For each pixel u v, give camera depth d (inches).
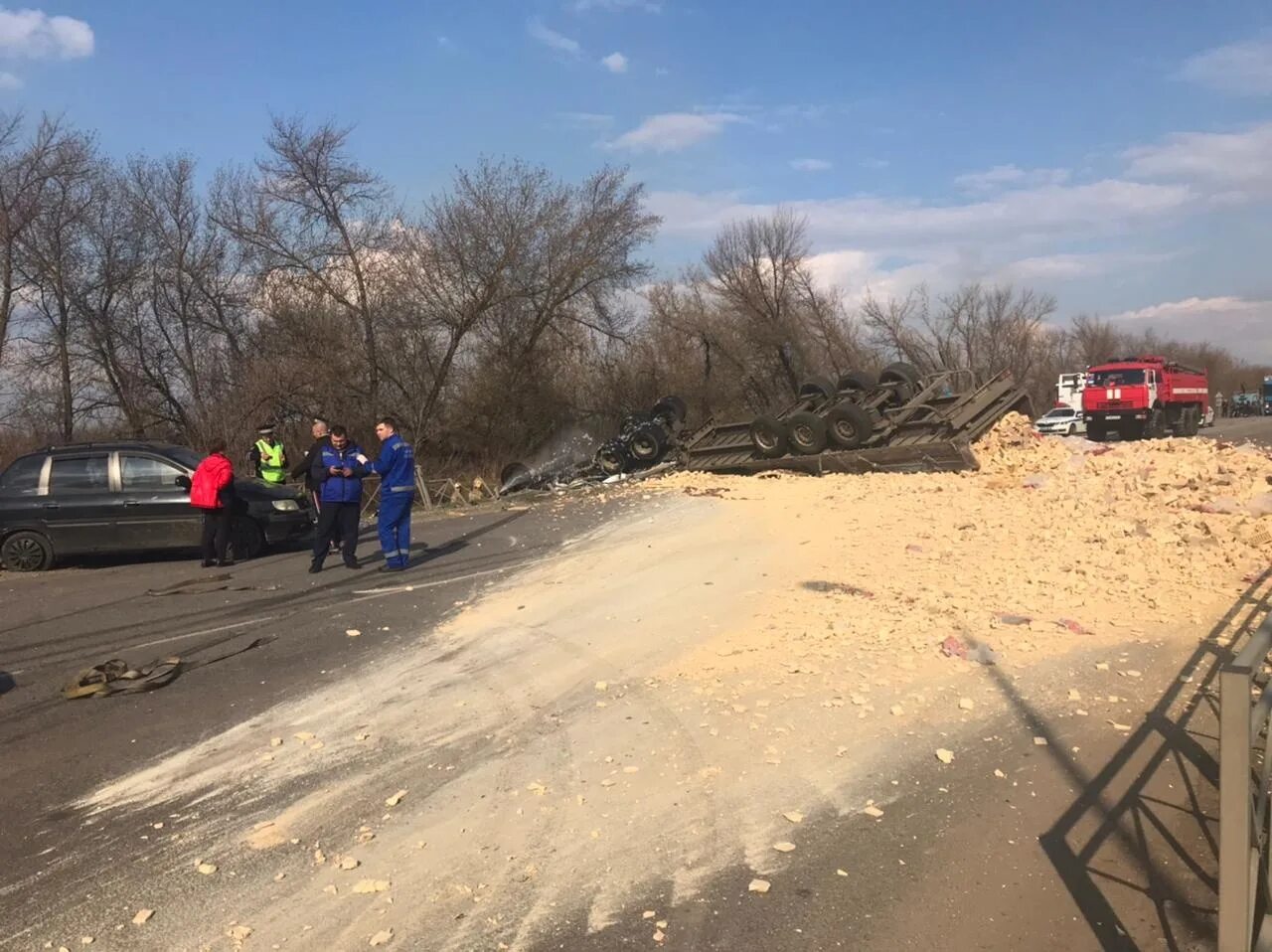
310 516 509.4
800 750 189.9
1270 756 116.3
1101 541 358.3
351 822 167.6
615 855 152.4
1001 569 326.3
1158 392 1291.8
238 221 990.4
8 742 215.9
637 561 386.6
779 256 1555.1
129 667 269.6
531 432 1079.6
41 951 132.0
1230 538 354.0
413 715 221.3
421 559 430.3
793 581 327.9
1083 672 229.1
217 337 1069.8
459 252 990.4
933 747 189.6
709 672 238.7
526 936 130.8
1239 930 100.2
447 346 1022.4
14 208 952.3
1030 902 136.3
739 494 568.4
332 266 981.2
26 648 302.7
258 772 192.7
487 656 266.1
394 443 400.8
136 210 1037.2
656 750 192.7
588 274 1071.6
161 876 151.4
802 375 1546.5
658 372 1296.8
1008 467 571.2
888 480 574.6
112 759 203.5
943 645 246.2
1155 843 151.6
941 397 678.5
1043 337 2455.7
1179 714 202.1
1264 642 109.6
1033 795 168.6
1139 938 127.4
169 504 478.6
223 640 298.8
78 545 477.7
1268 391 2800.2
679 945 127.8
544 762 189.9
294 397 920.9
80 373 1008.2
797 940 128.3
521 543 461.4
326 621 316.5
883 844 153.3
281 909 139.9
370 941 130.7
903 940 128.0
